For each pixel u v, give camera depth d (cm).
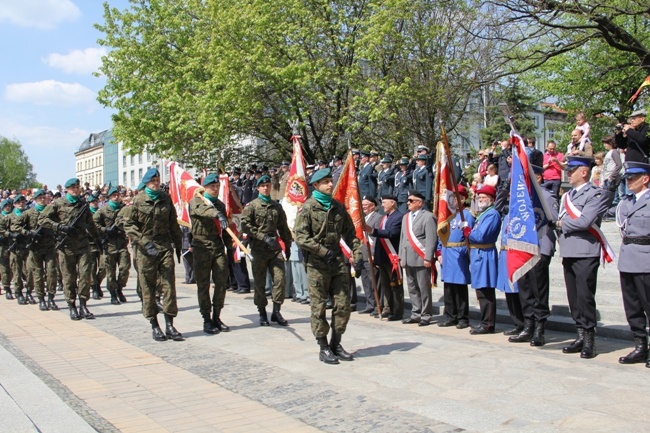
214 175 984
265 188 990
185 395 611
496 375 647
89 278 1131
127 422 531
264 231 985
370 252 1005
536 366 684
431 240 969
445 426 491
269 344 855
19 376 673
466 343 830
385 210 1056
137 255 920
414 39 2447
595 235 734
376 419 515
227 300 1352
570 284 759
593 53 2600
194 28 2992
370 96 2320
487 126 3133
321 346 739
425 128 2502
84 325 1055
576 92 2753
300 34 2483
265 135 2748
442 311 1098
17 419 513
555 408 529
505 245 852
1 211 1619
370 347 815
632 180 701
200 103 2530
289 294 1380
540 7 1688
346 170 975
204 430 505
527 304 823
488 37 1869
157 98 2936
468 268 947
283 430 498
